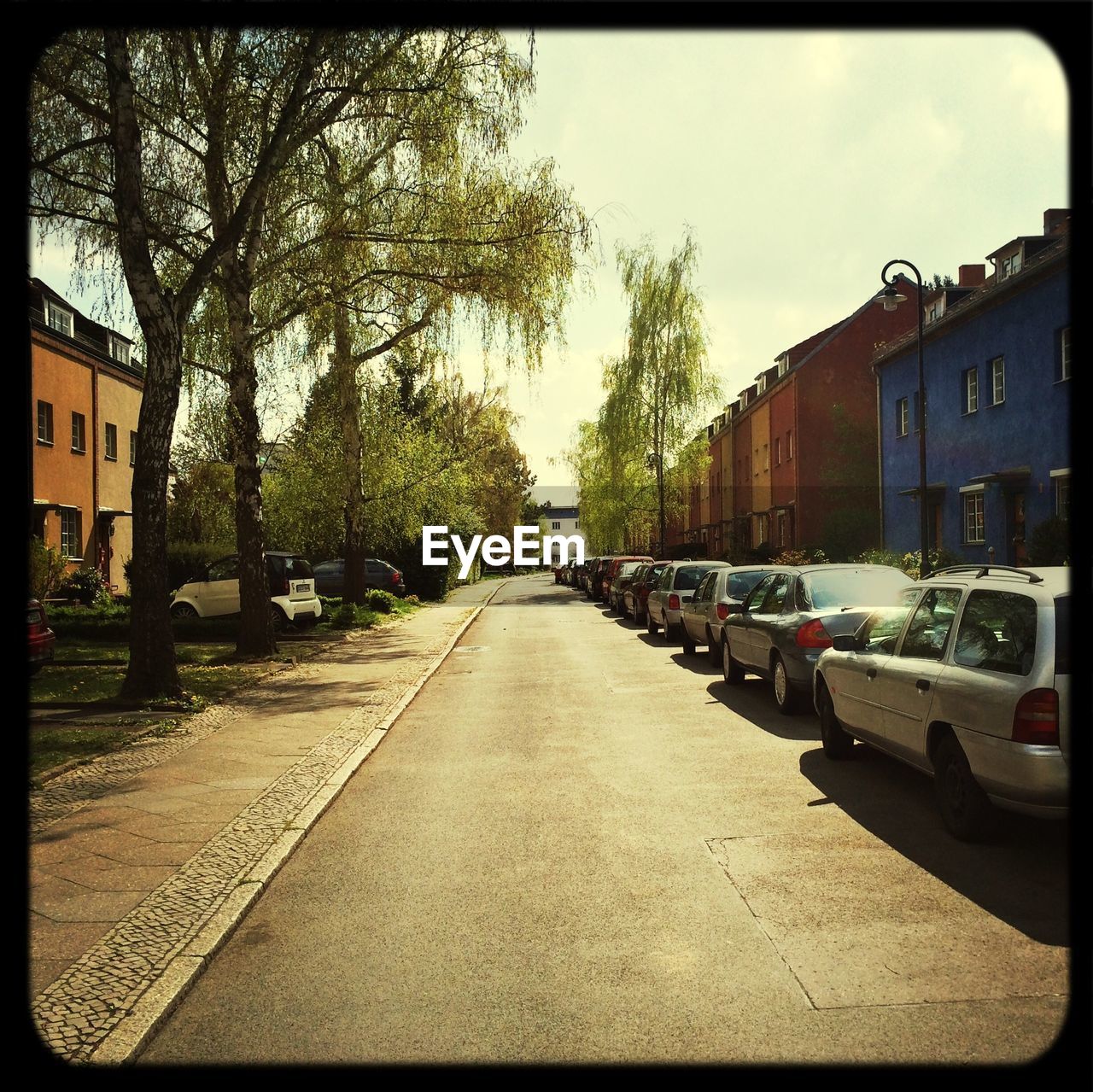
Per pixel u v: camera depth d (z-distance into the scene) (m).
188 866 5.65
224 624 19.62
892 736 6.88
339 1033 3.67
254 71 12.75
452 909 5.01
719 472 57.66
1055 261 18.55
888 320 38.16
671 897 5.07
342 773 8.12
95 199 14.05
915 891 5.04
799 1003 3.79
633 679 14.34
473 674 15.65
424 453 26.14
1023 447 20.97
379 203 17.06
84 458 31.27
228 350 17.38
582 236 17.75
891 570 11.04
